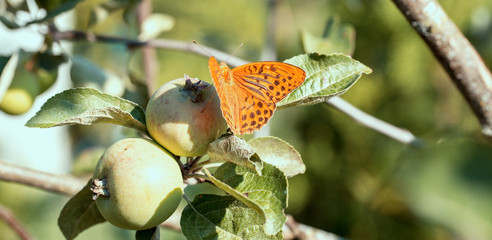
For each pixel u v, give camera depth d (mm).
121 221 608
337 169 1602
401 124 1568
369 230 1482
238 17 2170
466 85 695
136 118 627
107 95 625
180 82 625
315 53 641
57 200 1620
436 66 1547
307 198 1634
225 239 612
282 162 635
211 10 2166
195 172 630
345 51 776
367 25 1551
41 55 790
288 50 1781
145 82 854
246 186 610
